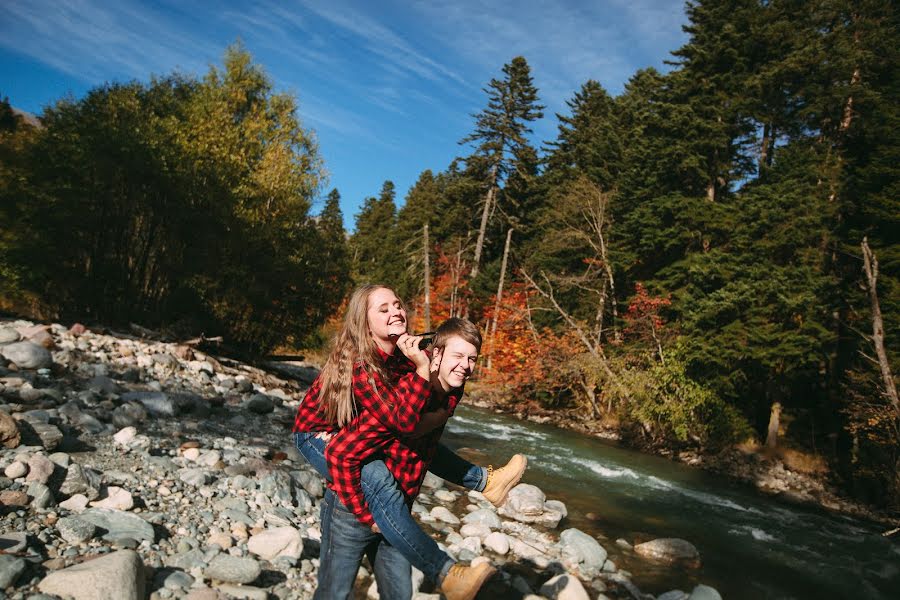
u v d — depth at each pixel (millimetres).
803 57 18625
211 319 16469
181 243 15508
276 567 3752
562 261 26875
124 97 15195
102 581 2736
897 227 14172
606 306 24828
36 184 13758
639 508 8945
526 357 23781
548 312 25906
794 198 15945
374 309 2258
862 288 14992
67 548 3258
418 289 39281
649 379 17344
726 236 19141
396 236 48938
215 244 15594
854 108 17812
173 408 7582
